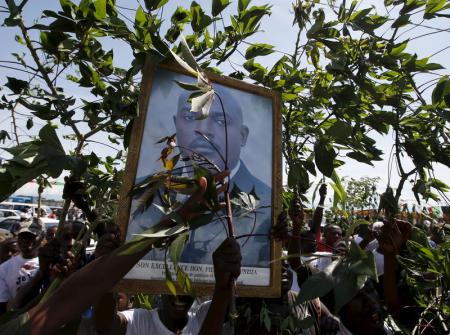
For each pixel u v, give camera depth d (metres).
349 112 2.01
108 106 1.71
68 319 0.78
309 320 1.28
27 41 1.59
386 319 2.07
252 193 1.62
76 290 0.81
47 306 0.79
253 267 1.58
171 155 1.49
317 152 1.78
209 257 1.50
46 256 1.38
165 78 1.54
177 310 1.83
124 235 1.36
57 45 1.69
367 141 2.03
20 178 1.29
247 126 1.67
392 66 1.88
